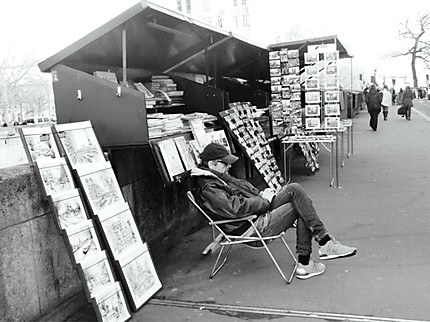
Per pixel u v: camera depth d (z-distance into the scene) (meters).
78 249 2.93
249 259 4.29
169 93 5.74
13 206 2.84
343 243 4.55
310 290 3.50
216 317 3.17
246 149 5.91
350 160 10.15
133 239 3.44
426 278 3.59
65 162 3.16
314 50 7.33
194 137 4.72
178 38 5.33
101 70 4.91
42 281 3.07
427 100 51.72
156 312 3.29
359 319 2.99
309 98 7.38
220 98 5.79
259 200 3.73
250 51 8.05
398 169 8.67
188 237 5.20
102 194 3.31
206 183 3.80
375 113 16.52
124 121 3.71
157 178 4.77
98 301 2.90
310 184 7.66
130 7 3.74
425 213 5.48
